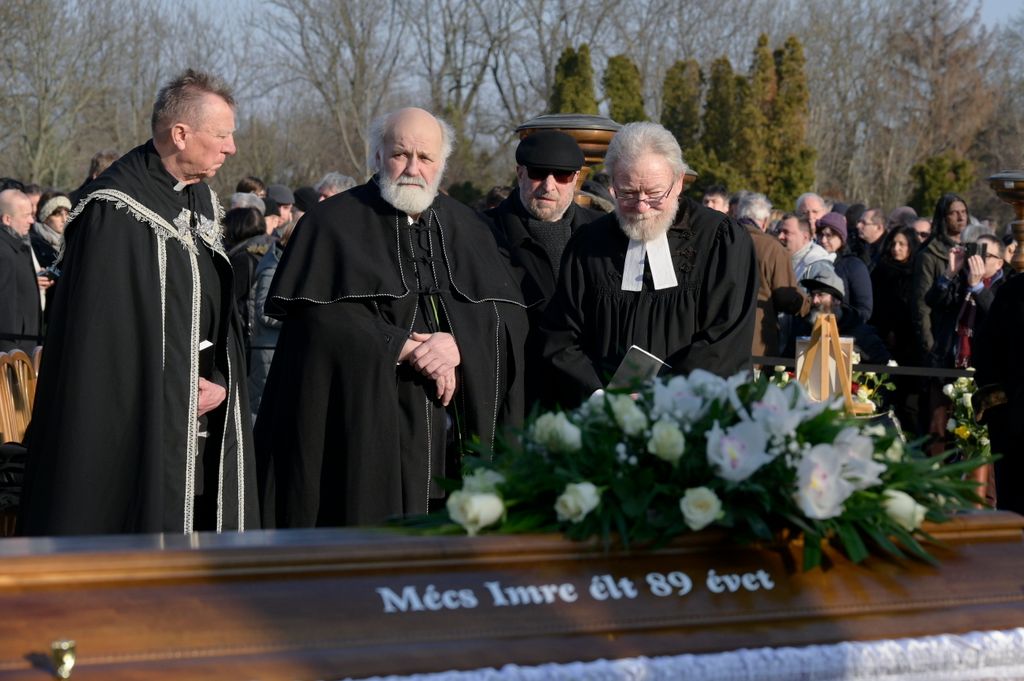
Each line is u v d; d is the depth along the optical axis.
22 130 31.75
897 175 44.03
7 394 5.66
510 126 43.75
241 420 4.95
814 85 45.66
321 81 41.09
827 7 46.94
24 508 4.38
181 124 4.62
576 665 2.40
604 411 2.90
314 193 9.66
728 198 10.41
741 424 2.73
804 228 8.62
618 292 5.04
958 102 46.88
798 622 2.63
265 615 2.38
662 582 2.63
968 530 2.94
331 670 2.31
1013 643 2.66
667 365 4.92
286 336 5.04
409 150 5.00
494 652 2.41
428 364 4.88
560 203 5.96
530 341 5.34
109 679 2.21
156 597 2.36
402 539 2.62
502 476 2.82
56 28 31.86
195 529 4.95
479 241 5.29
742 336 4.96
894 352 9.52
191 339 4.61
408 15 42.78
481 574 2.56
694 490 2.66
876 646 2.58
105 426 4.34
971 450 7.53
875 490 2.86
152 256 4.54
